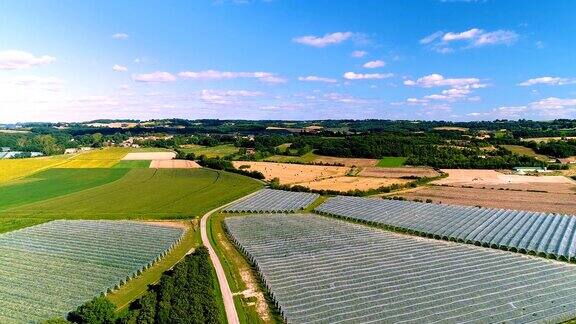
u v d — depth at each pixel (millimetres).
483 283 83938
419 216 138250
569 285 82125
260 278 89250
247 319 71438
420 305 75062
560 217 130000
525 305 74250
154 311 69812
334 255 102625
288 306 75062
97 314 65938
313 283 85375
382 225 132500
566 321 69312
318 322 69625
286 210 153250
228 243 114312
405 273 90375
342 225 133125
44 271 91000
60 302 75562
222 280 88125
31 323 67500
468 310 72938
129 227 126812
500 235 114688
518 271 89750
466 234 117375
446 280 86000
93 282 85062
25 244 109625
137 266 93688
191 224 133625
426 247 109062
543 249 102500
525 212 137750
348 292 81188
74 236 117062
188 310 69000
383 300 77250
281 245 110625
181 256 103438
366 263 96938
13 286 82938
